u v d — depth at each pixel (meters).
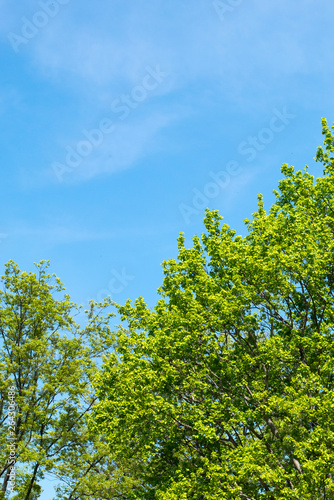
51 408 26.48
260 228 21.42
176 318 20.33
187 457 20.44
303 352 19.30
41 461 23.92
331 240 19.67
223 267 21.70
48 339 28.45
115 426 20.06
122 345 21.16
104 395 21.45
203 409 18.97
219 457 18.66
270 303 20.08
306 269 18.80
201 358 20.14
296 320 20.78
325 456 14.80
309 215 21.69
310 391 17.41
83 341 29.42
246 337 20.52
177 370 19.81
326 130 23.36
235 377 19.25
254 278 19.95
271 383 19.61
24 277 29.02
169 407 18.59
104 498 23.69
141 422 19.19
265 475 15.52
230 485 17.53
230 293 19.83
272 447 17.59
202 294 20.78
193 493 17.91
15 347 26.69
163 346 19.77
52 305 28.73
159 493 17.94
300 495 15.36
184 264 22.53
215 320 19.69
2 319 27.91
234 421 17.98
